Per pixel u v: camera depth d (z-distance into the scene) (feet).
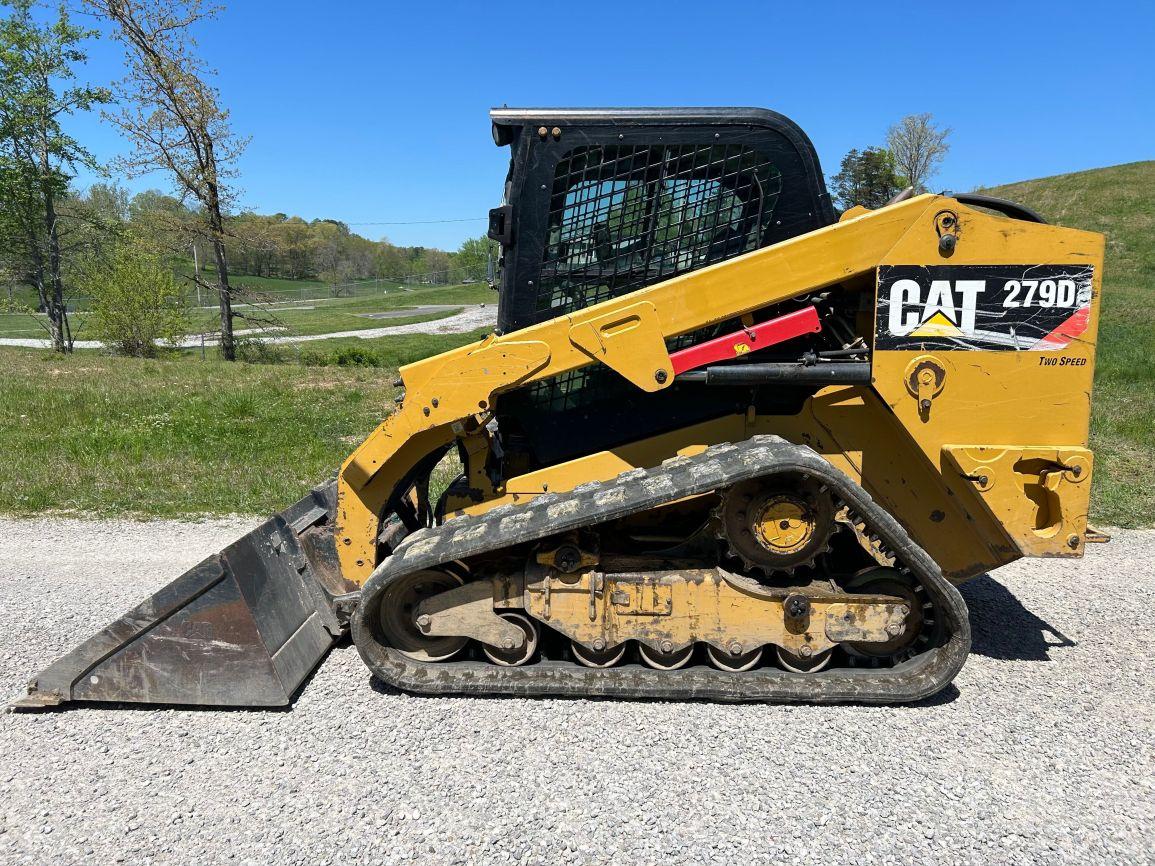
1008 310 11.40
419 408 12.10
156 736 10.64
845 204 110.32
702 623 11.34
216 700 11.31
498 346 11.76
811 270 11.43
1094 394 37.35
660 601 11.33
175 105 74.33
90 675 11.39
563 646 12.53
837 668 11.75
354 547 13.07
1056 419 11.56
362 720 11.00
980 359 11.48
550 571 11.44
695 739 10.41
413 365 12.23
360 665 12.80
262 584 11.96
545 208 12.27
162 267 88.28
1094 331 11.39
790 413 12.75
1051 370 11.47
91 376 49.14
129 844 8.43
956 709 11.26
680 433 12.76
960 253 11.32
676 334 11.64
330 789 9.37
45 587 16.44
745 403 12.70
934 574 10.87
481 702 11.48
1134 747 10.28
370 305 222.48
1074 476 11.34
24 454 27.22
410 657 12.14
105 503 22.68
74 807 9.07
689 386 12.74
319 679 12.31
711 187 12.18
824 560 12.07
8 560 18.19
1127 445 28.25
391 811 8.94
